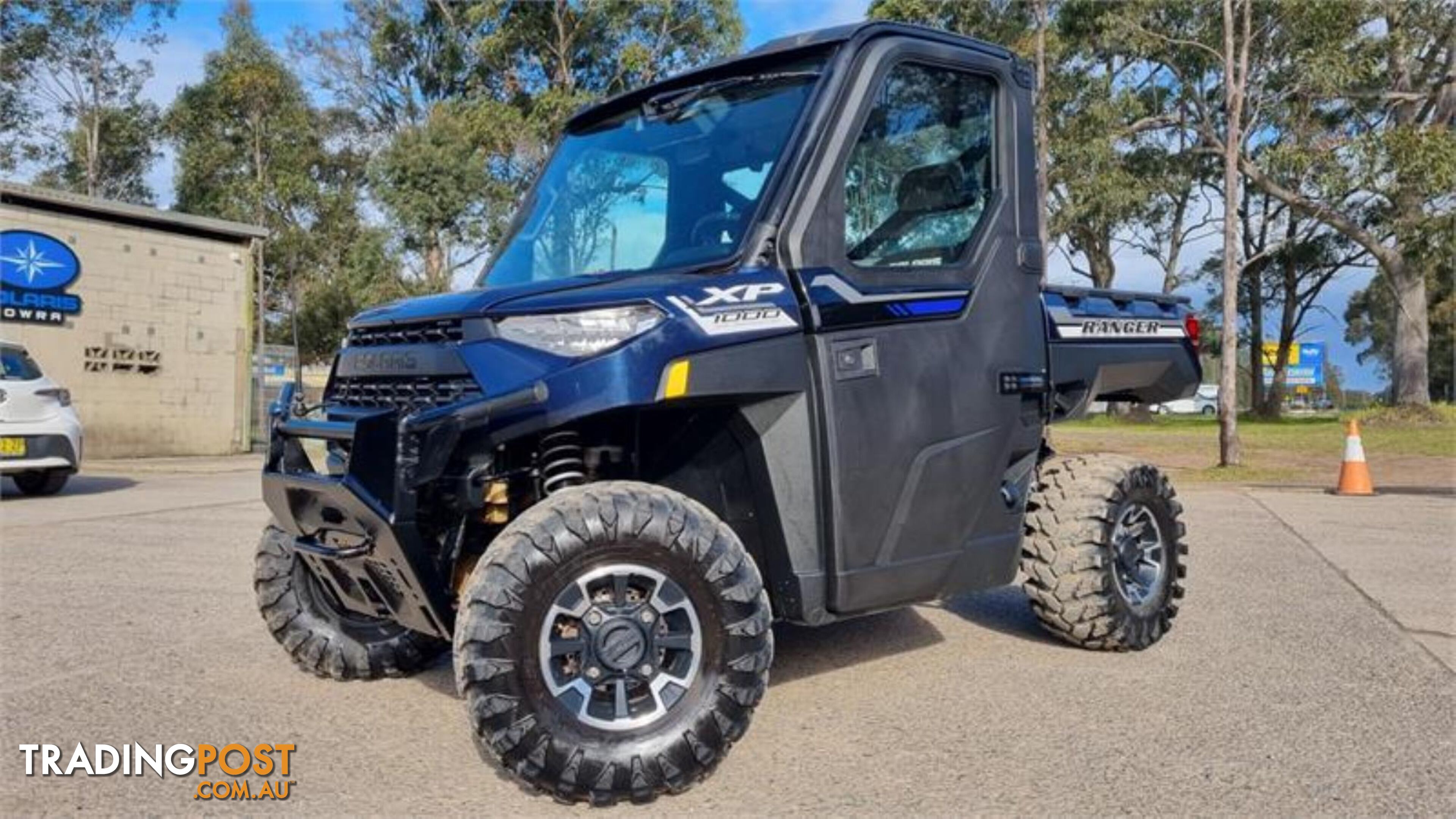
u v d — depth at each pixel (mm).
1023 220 4262
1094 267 42281
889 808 2992
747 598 3156
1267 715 3820
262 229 21938
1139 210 33062
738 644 3131
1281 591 6184
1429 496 12164
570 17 28062
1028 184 4312
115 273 20031
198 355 21281
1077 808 2988
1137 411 45219
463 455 3180
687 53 28266
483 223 28531
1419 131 19891
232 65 42625
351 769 3330
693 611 3119
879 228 3797
